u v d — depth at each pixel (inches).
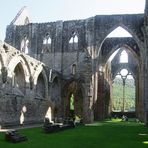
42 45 1920.5
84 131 1029.8
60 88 1795.0
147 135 903.1
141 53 1764.3
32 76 1396.4
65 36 1889.8
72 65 1841.8
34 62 1425.9
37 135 835.4
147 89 1508.4
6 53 1162.6
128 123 1676.9
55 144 639.1
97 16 1841.8
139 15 1795.0
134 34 1784.0
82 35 1856.5
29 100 1357.0
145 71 1626.5
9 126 1157.1
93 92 1777.8
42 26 1943.9
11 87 1202.6
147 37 1535.4
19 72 1326.3
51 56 1891.0
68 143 663.1
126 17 1803.6
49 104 1588.3
